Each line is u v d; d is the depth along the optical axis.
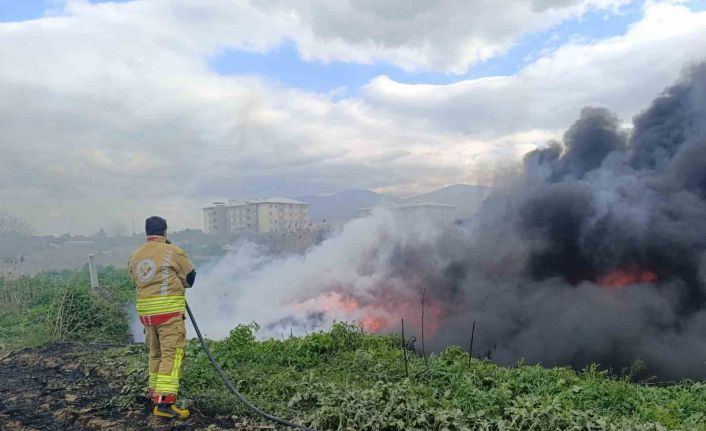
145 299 5.51
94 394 6.29
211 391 6.14
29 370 7.55
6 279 14.73
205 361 7.66
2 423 5.30
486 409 5.65
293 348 8.65
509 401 5.92
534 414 5.28
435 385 6.77
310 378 6.55
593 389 6.67
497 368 7.61
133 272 5.64
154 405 5.79
